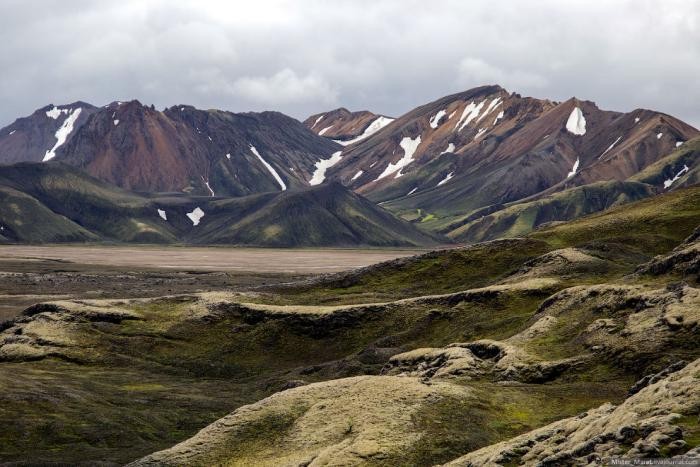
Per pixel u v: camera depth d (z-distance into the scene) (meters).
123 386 113.19
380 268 172.38
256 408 68.81
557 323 91.44
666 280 94.00
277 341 131.75
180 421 94.81
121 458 77.81
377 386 68.69
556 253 138.50
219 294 156.38
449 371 82.25
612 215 181.88
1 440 83.44
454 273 161.38
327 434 60.28
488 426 60.09
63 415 92.56
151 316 146.88
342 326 130.38
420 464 53.44
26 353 129.62
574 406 63.84
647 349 72.38
